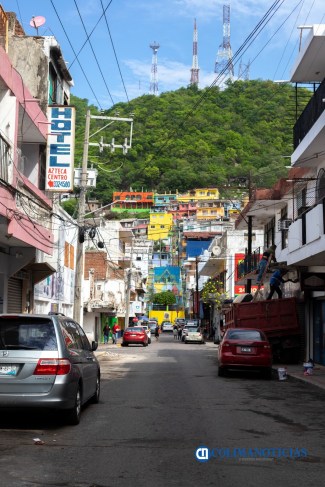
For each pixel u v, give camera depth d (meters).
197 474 6.56
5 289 18.98
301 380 17.22
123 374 19.31
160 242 115.06
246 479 6.39
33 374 8.81
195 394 13.91
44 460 7.09
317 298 23.16
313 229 17.78
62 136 20.34
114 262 59.25
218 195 116.44
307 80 21.25
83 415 10.53
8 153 14.76
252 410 11.42
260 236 52.66
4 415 10.39
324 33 17.86
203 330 64.44
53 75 23.47
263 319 23.41
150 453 7.52
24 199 16.94
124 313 60.88
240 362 18.03
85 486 6.03
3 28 16.80
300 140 20.75
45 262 20.98
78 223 23.98
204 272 66.19
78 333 11.05
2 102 15.27
